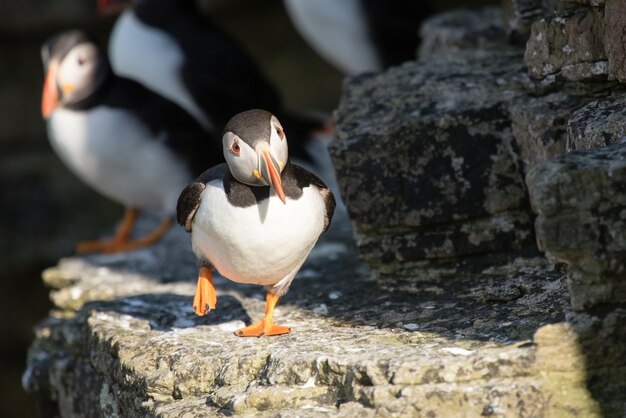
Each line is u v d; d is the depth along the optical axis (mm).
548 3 10266
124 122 13445
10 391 19641
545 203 6918
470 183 9266
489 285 8945
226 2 20781
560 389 6902
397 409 6828
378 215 9477
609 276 6969
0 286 19797
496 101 9312
